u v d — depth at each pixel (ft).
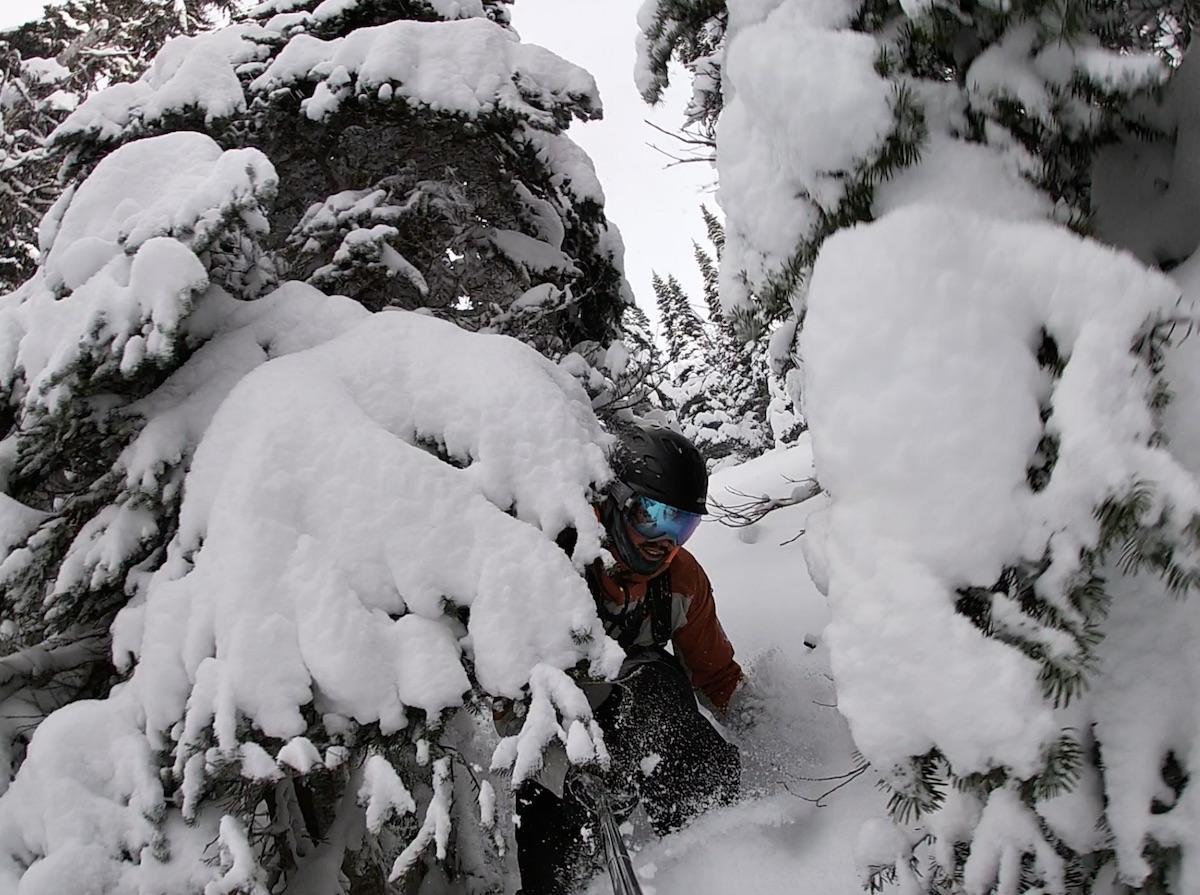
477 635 5.99
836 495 4.50
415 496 6.29
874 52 4.71
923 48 4.84
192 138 7.94
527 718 5.83
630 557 8.46
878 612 4.11
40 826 5.94
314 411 6.65
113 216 7.45
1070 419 3.85
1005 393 4.06
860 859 5.08
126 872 5.89
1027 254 4.23
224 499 6.35
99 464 7.67
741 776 8.21
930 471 4.10
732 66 5.19
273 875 7.06
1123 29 5.12
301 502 6.30
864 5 4.93
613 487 8.18
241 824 6.15
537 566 6.14
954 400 4.10
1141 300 3.96
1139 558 3.79
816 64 4.70
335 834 7.53
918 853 4.96
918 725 4.00
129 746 6.14
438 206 11.60
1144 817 3.97
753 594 12.34
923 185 4.69
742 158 5.45
